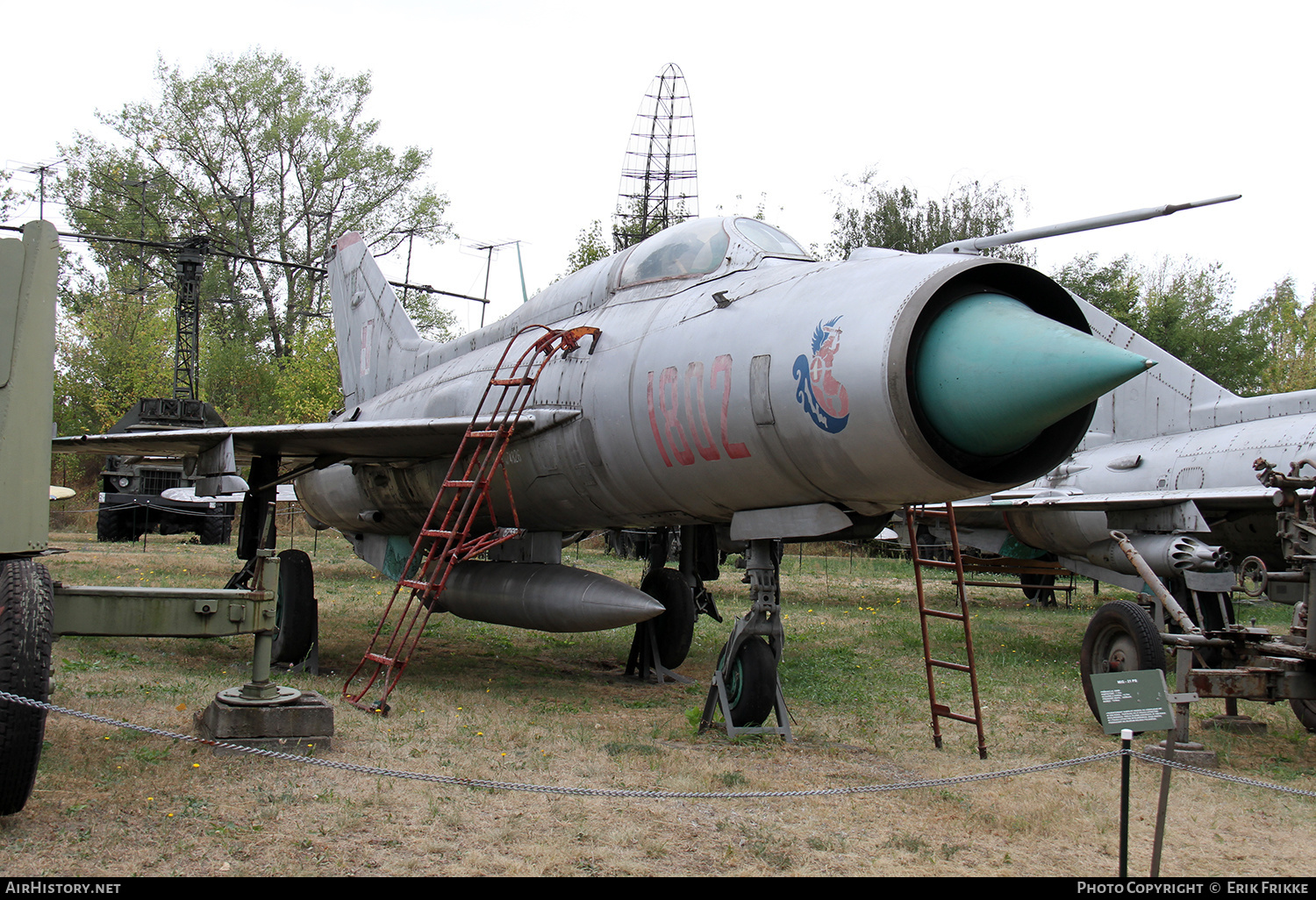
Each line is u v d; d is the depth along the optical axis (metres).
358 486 10.95
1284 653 6.46
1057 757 6.35
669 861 4.14
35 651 4.00
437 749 5.96
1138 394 13.30
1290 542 6.63
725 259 7.39
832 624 13.95
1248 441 11.25
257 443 8.67
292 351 42.78
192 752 5.50
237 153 43.72
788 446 5.95
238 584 9.31
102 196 43.50
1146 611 7.36
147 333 40.91
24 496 4.37
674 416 6.67
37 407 4.48
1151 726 4.30
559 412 7.68
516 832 4.41
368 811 4.64
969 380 5.25
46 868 3.79
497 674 9.32
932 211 37.50
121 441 8.48
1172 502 10.52
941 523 15.55
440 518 10.06
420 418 10.03
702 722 6.80
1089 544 12.53
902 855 4.36
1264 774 6.14
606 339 7.66
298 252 44.16
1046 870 4.23
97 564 18.00
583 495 7.84
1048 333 5.09
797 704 7.99
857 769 5.87
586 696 8.30
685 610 9.34
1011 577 23.16
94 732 5.84
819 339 5.75
